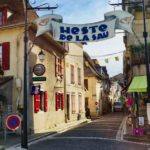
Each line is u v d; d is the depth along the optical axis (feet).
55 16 52.95
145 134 63.21
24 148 52.39
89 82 159.53
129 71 100.07
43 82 84.69
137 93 76.07
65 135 73.15
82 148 52.01
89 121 119.96
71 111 111.86
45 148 53.06
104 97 195.93
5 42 77.97
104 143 58.29
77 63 122.93
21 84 74.69
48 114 87.97
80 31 51.06
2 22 78.64
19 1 81.15
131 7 81.66
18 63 76.02
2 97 73.87
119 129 85.05
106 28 50.44
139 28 81.66
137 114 73.56
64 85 104.94
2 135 70.18
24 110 53.31
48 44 90.12
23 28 76.18
